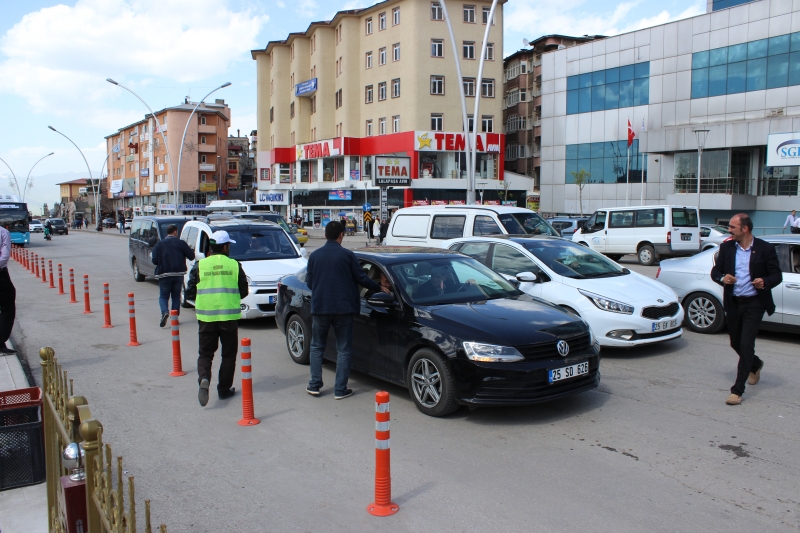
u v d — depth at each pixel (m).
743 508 3.96
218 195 78.75
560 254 9.00
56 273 20.84
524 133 56.00
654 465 4.64
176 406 6.38
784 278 8.45
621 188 40.47
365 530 3.77
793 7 31.98
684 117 36.91
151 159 83.62
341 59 51.00
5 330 8.50
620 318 7.81
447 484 4.38
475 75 46.47
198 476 4.63
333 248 6.35
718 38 35.12
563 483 4.36
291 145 59.78
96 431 2.63
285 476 4.60
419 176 45.41
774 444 5.01
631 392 6.49
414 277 6.64
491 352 5.45
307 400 6.48
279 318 8.45
